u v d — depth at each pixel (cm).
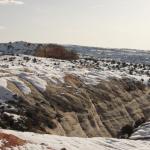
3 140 2194
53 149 2408
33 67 6300
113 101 5959
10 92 4328
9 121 3666
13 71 5372
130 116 5859
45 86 5059
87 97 5472
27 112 4062
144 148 3041
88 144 2859
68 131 4288
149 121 5678
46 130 3931
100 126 5047
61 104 4775
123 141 3191
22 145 2252
